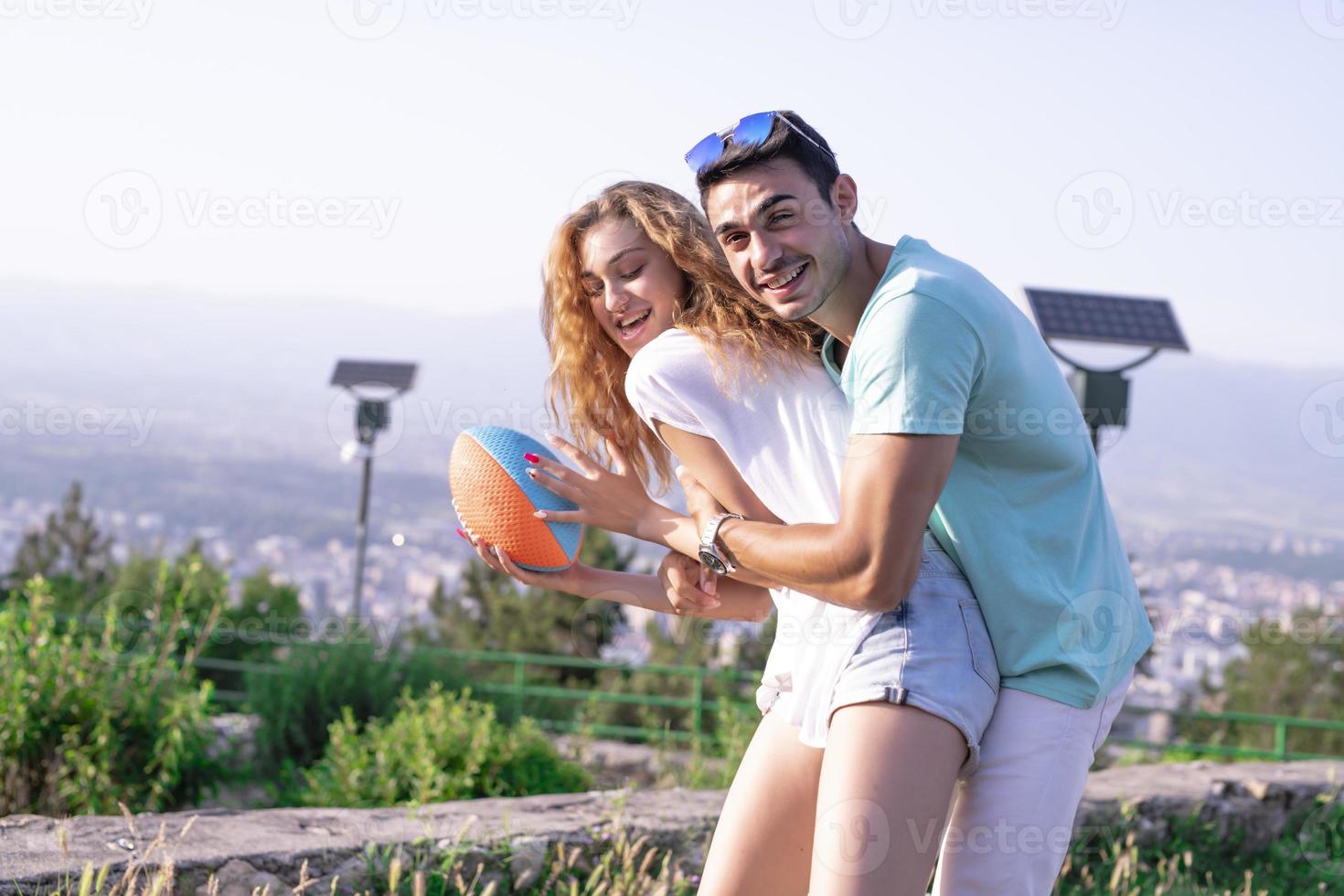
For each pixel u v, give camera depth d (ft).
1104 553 6.72
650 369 6.94
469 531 8.03
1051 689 6.38
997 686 6.45
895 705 6.13
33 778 17.47
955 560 6.57
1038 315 19.25
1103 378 19.30
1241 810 16.93
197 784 18.98
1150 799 16.35
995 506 6.31
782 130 6.11
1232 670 82.53
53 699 17.33
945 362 5.72
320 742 22.93
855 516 5.84
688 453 7.00
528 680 55.11
